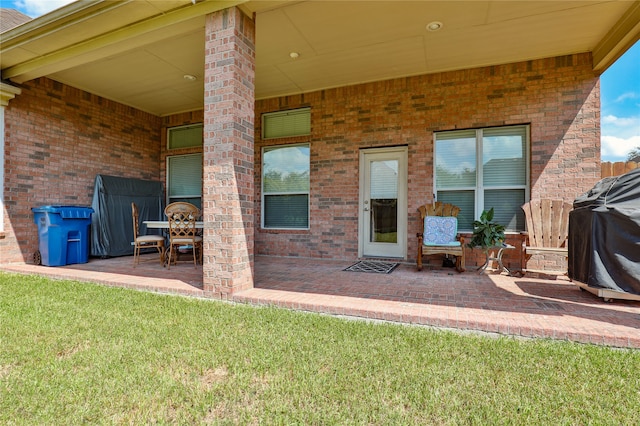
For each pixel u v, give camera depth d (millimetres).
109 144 7098
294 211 6848
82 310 3139
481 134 5535
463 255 4922
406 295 3580
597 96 4863
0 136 5395
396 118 5953
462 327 2721
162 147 8234
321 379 1912
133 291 3930
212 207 3660
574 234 3748
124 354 2207
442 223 5367
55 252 5523
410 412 1625
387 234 6172
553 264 4988
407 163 5902
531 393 1789
